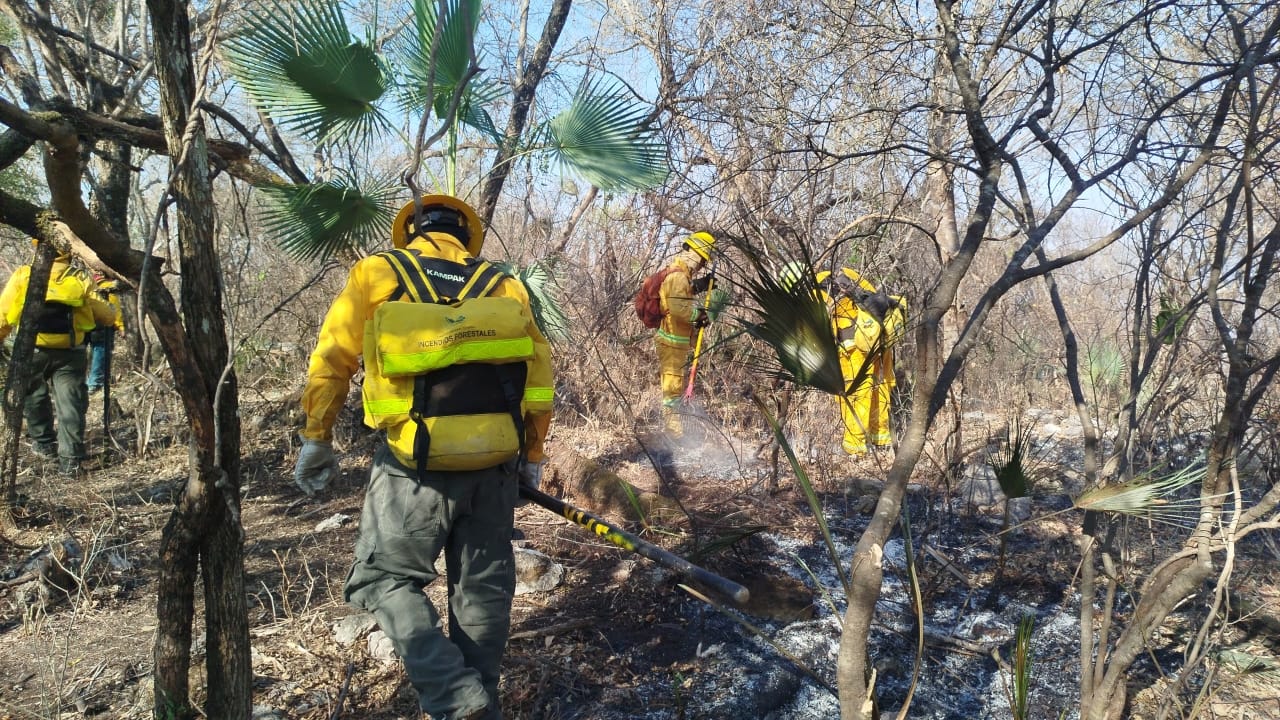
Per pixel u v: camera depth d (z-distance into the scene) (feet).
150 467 19.84
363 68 10.67
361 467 18.98
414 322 7.96
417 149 5.57
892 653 11.21
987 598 12.55
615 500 15.60
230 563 7.88
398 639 8.07
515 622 11.78
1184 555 7.42
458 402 8.03
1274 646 10.91
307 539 15.14
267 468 18.98
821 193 15.92
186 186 7.30
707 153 16.30
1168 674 10.43
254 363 23.21
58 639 11.15
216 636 7.92
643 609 12.10
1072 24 8.60
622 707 9.83
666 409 20.59
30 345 14.83
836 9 12.26
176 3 7.16
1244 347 7.53
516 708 9.76
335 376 8.33
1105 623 8.61
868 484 17.03
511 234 23.06
